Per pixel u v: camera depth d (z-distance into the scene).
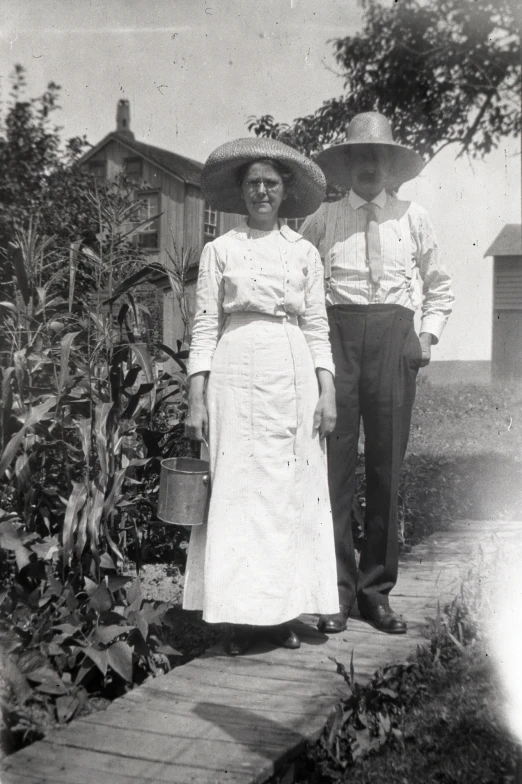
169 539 4.20
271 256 2.98
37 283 3.50
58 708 2.43
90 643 2.62
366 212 3.28
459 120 8.64
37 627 2.65
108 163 15.90
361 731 2.49
